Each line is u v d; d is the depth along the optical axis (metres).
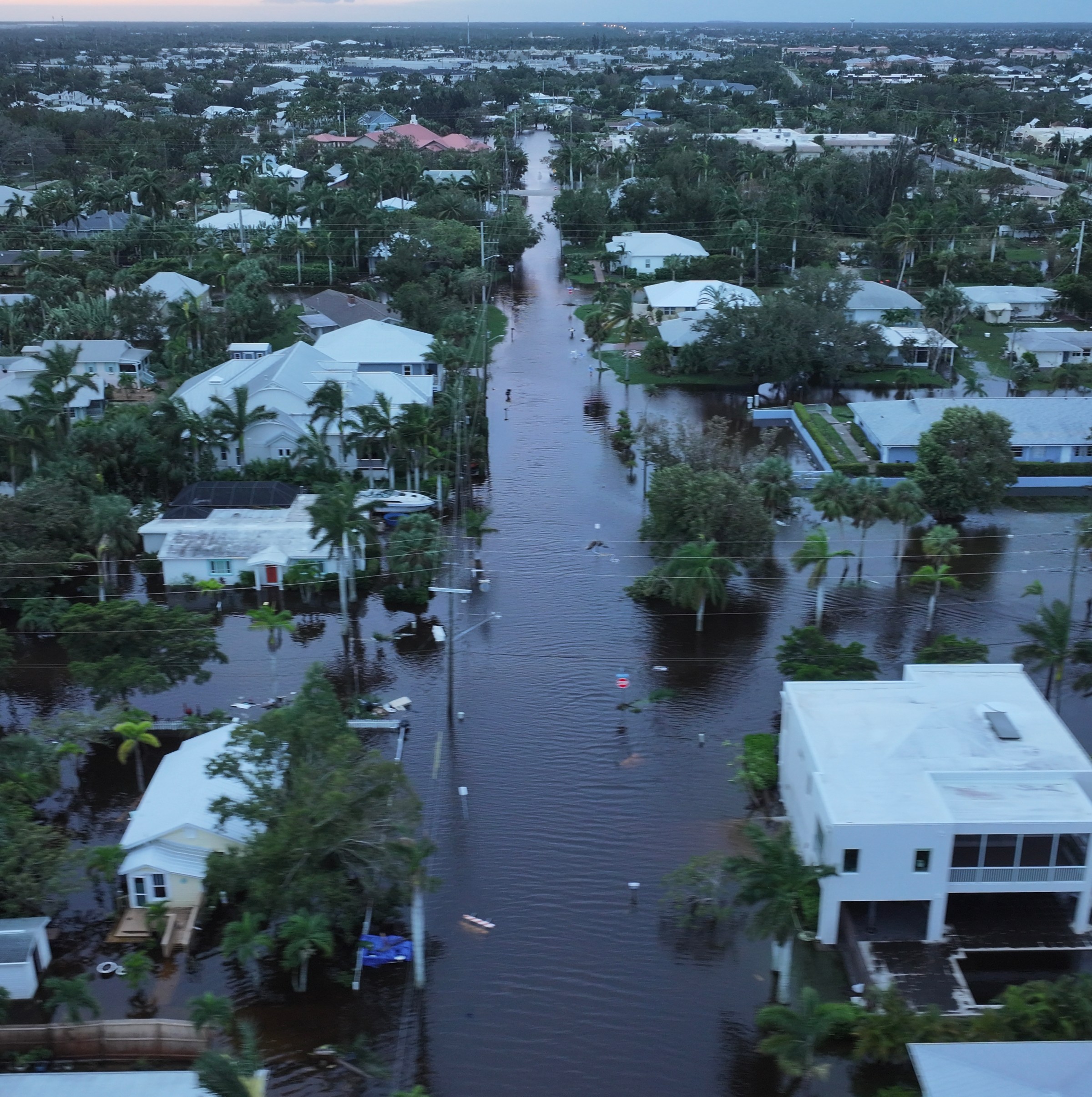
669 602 82.69
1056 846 49.38
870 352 130.62
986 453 92.38
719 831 58.94
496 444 114.69
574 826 59.44
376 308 146.38
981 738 54.81
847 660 65.75
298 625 80.62
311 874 47.81
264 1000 47.97
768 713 69.56
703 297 145.62
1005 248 191.50
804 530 93.56
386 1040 46.09
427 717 69.19
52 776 57.94
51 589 82.50
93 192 188.88
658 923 52.62
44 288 146.00
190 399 107.19
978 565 88.25
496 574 87.50
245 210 191.62
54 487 84.94
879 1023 43.53
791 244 176.38
